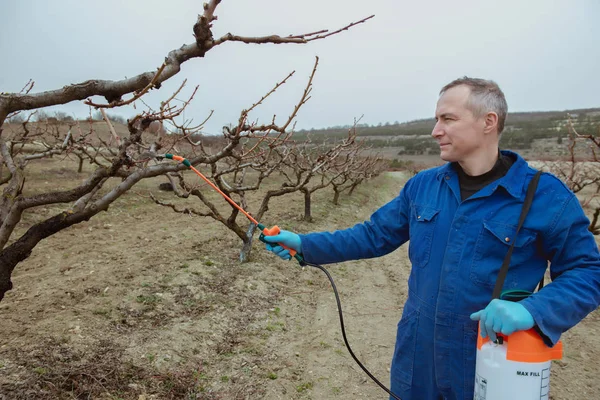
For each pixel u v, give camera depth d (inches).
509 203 70.6
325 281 271.6
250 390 148.8
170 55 74.2
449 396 75.0
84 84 76.7
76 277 220.7
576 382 165.3
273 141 186.7
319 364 172.9
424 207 79.3
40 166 583.5
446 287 73.1
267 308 217.2
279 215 436.1
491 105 71.0
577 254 67.8
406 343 80.8
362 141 528.7
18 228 312.3
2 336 154.7
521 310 62.1
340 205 564.1
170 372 149.7
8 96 74.0
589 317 227.9
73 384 130.6
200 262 259.3
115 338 163.3
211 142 455.2
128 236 310.8
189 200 484.4
